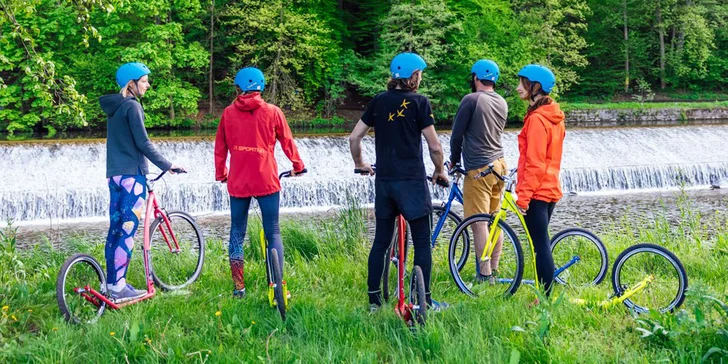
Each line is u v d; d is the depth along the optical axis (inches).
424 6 1093.1
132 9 958.4
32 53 260.4
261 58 1106.1
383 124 163.0
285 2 1114.7
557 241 220.2
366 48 1392.7
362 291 207.0
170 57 994.7
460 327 150.1
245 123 181.6
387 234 170.6
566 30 1464.1
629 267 189.2
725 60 1464.1
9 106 1019.3
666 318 154.6
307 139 661.3
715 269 229.9
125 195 181.8
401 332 153.9
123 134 181.3
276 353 142.9
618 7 1478.8
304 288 206.5
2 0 253.3
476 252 198.8
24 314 165.3
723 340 141.4
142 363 138.9
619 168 612.7
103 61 994.7
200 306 182.9
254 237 274.1
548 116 178.4
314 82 1172.5
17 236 422.6
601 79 1480.1
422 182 163.5
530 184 176.6
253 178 182.5
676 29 1512.1
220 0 1144.2
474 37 1153.4
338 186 548.4
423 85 1142.3
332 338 152.6
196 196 520.1
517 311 166.4
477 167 208.8
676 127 750.5
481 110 205.5
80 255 172.1
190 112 1067.3
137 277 213.0
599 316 167.5
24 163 552.4
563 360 135.4
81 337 152.6
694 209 497.7
